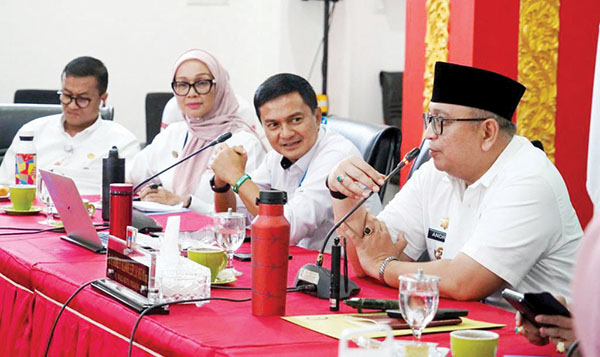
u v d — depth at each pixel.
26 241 2.74
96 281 2.11
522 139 2.30
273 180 3.26
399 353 1.46
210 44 7.50
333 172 2.32
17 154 3.68
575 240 2.26
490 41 4.54
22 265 2.42
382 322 1.77
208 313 1.87
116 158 3.12
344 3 7.50
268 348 1.59
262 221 1.84
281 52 7.34
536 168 2.20
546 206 2.16
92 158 4.38
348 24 7.53
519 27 4.57
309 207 2.93
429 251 2.54
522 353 1.63
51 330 2.16
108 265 2.09
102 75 4.38
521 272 2.14
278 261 1.84
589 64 4.70
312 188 2.95
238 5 7.48
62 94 4.34
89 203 3.37
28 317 2.38
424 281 1.53
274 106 2.99
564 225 2.22
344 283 2.07
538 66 4.62
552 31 4.62
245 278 2.29
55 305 2.21
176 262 1.99
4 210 3.38
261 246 1.83
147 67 7.41
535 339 1.66
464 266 2.12
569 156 4.73
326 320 1.81
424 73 5.11
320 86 7.53
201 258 2.14
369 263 2.31
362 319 1.79
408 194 2.59
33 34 7.09
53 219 3.14
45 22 7.11
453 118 2.22
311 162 3.06
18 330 2.41
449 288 2.12
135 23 7.33
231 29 7.50
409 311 1.54
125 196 2.49
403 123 5.40
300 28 7.38
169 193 3.68
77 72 4.30
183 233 2.74
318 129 3.10
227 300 1.99
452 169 2.27
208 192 3.96
